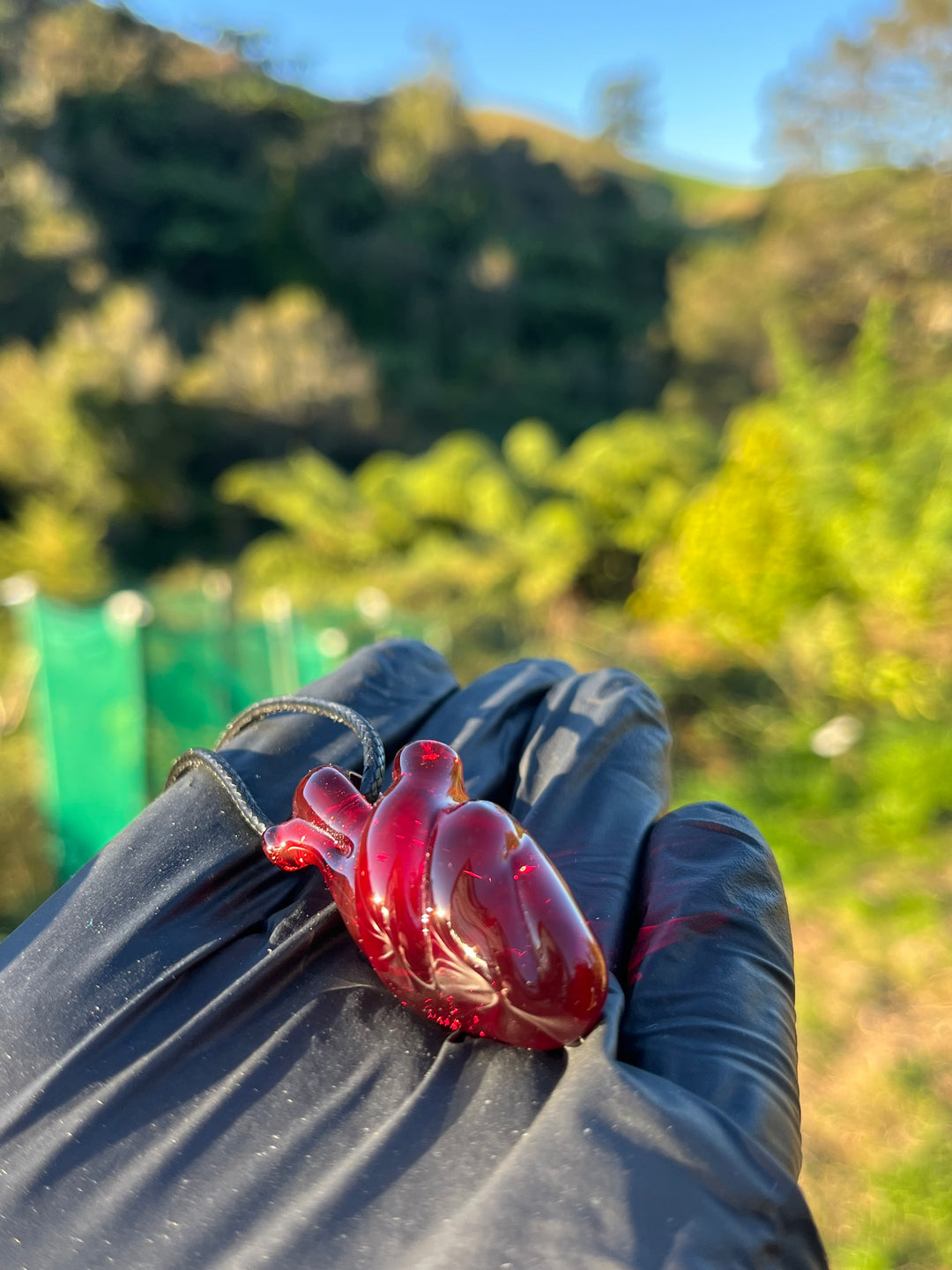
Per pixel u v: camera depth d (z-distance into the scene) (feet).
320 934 3.01
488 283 102.27
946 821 12.55
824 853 12.28
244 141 112.06
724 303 86.28
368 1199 2.20
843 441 17.57
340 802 2.76
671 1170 2.02
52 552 41.01
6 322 74.49
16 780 14.37
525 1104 2.36
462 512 31.40
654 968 2.72
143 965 2.89
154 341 62.08
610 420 94.99
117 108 102.27
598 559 26.05
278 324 70.23
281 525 59.67
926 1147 7.62
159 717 12.76
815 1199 7.39
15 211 79.25
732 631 18.22
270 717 3.73
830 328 74.90
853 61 68.08
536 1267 1.86
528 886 2.32
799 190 79.05
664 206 139.23
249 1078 2.60
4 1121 2.53
